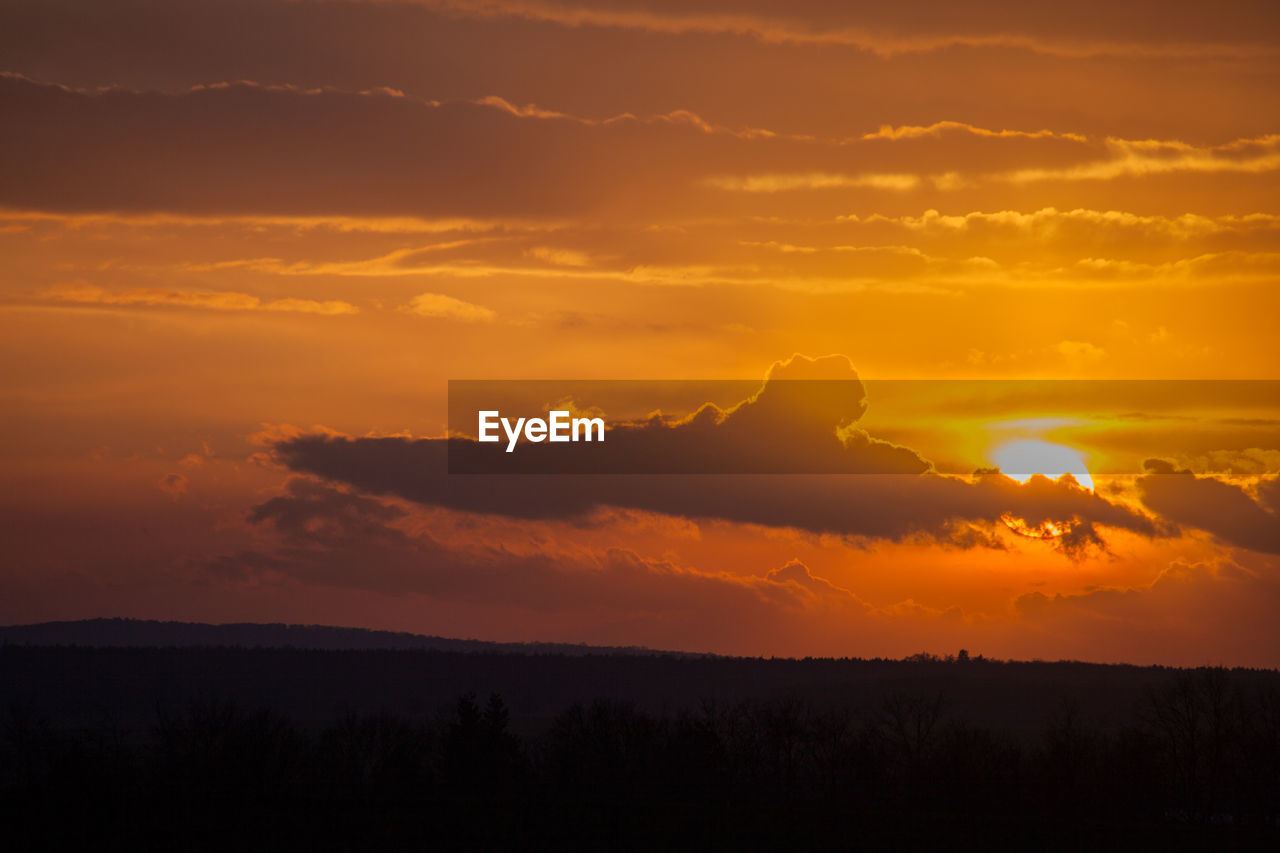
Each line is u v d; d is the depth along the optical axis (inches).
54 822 5049.2
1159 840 4904.0
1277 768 5708.7
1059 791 5718.5
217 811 5246.1
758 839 4884.4
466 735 5841.5
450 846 4763.8
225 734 5949.8
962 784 5767.7
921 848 4758.9
